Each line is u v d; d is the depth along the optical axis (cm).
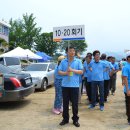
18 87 926
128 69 706
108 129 696
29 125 740
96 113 880
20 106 995
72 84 705
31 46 6806
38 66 1512
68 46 774
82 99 1144
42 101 1097
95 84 930
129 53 718
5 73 970
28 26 6794
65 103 725
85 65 1045
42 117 828
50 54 8219
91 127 714
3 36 4597
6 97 915
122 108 963
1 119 807
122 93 1370
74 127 712
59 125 732
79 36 823
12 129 704
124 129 698
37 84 1366
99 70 922
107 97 1207
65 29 835
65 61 719
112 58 1292
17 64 1789
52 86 1623
